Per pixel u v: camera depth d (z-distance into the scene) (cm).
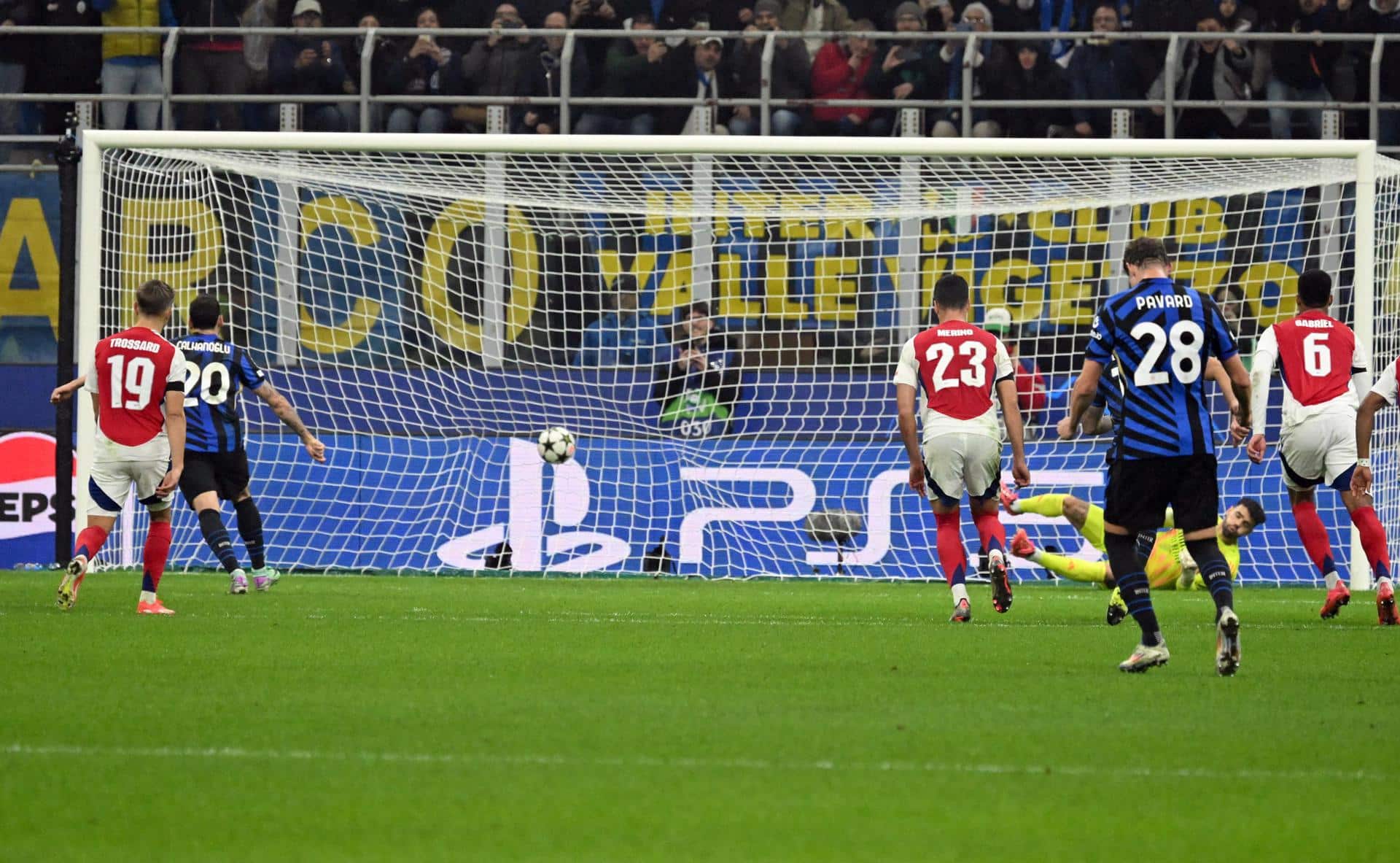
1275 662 2612
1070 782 1595
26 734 1825
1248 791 1561
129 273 5234
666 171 5291
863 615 3534
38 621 3144
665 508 5103
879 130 5906
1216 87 5812
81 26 6009
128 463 3269
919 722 1934
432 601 3831
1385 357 4878
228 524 5141
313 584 4450
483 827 1402
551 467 5147
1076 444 5041
